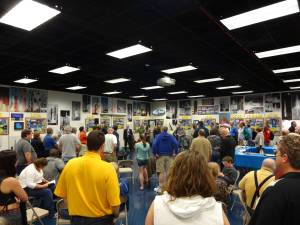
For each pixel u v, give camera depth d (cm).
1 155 234
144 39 567
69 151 645
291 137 127
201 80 1061
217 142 659
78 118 1473
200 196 111
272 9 426
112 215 219
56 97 1370
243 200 313
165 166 607
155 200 117
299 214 107
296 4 408
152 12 438
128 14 446
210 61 755
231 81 1085
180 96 1634
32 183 443
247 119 1501
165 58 720
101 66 809
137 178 791
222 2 405
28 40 570
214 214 109
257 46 622
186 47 623
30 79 1023
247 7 419
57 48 627
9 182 228
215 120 1631
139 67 824
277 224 107
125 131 1566
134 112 1858
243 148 836
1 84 1137
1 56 695
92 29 509
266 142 1000
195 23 484
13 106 1175
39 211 365
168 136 612
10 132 1158
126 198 352
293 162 121
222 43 598
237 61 757
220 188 282
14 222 227
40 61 749
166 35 543
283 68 847
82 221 209
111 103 1689
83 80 1055
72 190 213
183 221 108
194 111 1741
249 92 1441
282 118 1386
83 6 412
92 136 221
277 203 110
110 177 214
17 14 434
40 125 1277
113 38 560
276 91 1406
